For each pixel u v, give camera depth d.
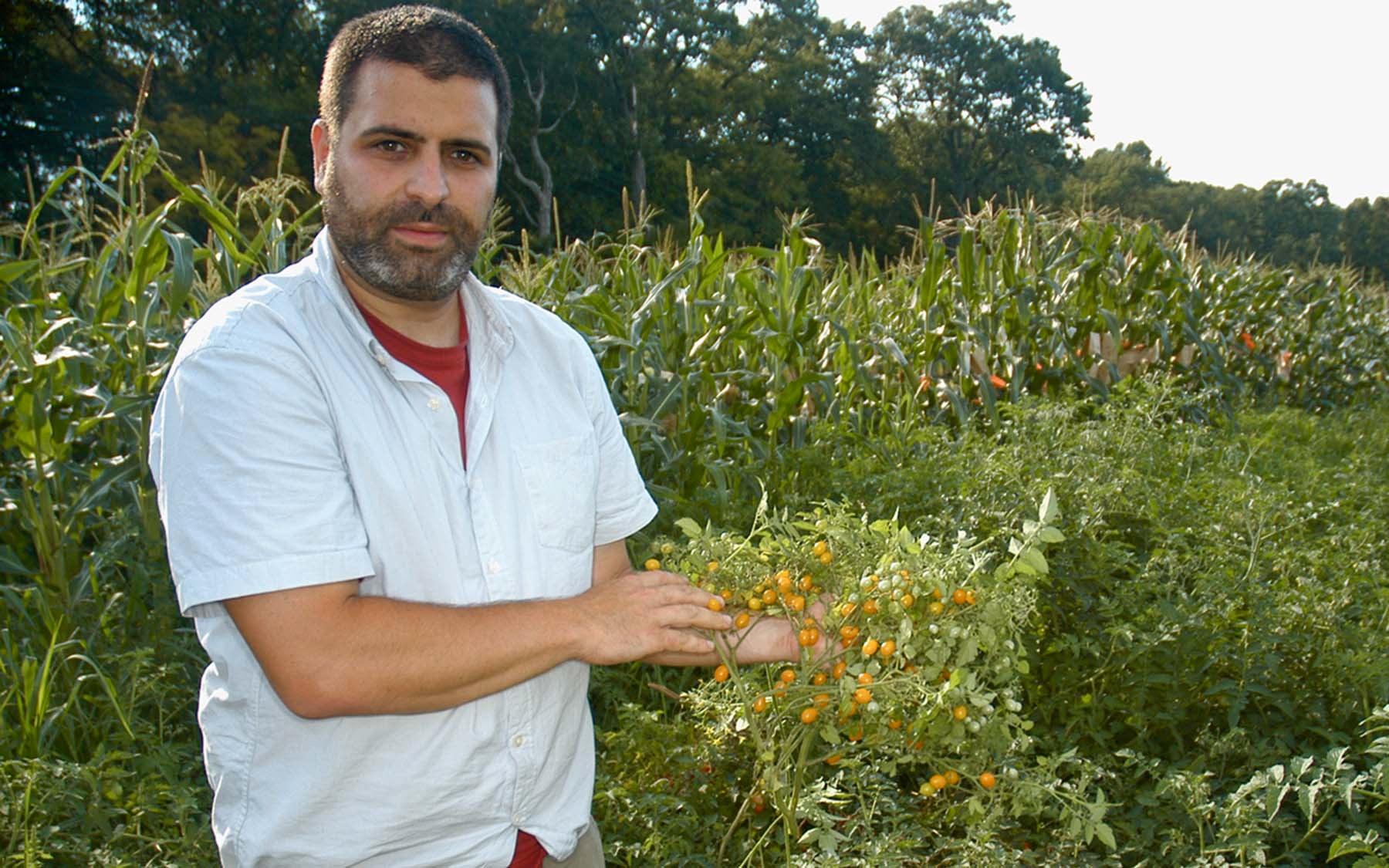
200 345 1.66
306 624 1.60
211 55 34.72
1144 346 9.33
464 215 1.76
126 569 4.72
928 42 63.69
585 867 2.13
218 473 1.60
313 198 13.96
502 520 1.84
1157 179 90.50
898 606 2.09
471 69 1.75
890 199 59.44
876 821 3.19
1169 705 3.66
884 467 5.45
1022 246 9.52
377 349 1.76
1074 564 4.00
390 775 1.75
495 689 1.73
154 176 19.58
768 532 2.31
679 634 1.91
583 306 6.00
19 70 30.00
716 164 46.44
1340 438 8.95
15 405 4.60
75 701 3.64
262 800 1.74
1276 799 2.82
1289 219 81.00
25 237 5.28
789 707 2.25
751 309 6.96
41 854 2.72
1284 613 3.75
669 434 5.87
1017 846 3.25
